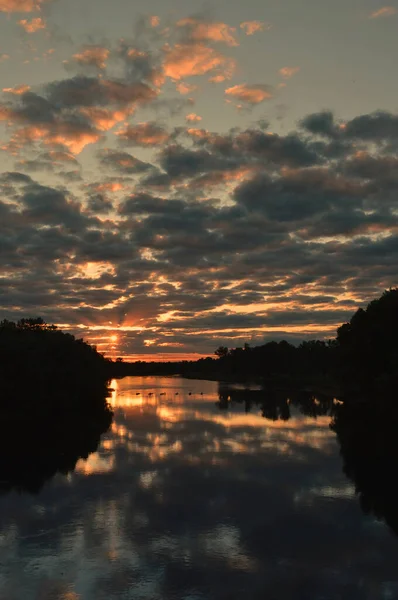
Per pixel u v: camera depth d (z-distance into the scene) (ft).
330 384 513.86
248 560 70.74
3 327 283.79
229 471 122.42
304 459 136.36
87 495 102.06
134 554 72.54
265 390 469.16
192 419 230.48
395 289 315.17
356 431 189.57
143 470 123.75
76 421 225.15
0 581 63.93
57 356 280.72
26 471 123.34
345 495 102.53
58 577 65.05
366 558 71.87
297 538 79.00
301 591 61.67
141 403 326.65
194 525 84.53
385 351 280.51
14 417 237.86
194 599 59.41
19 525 84.43
